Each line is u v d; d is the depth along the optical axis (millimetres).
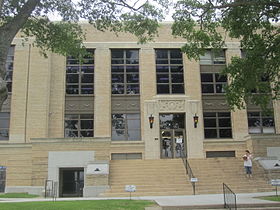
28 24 17656
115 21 18469
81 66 32031
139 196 19859
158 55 32594
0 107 10328
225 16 18188
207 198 17391
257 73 18750
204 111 31750
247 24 17953
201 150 30172
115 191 21375
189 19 18422
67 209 13180
